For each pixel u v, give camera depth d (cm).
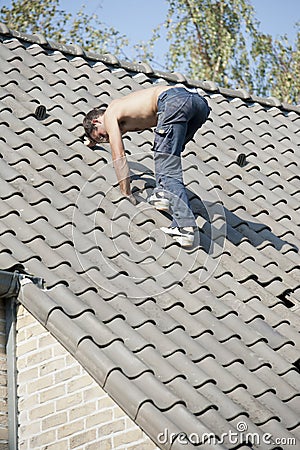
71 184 2147
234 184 2448
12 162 2156
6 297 1786
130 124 2158
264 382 1798
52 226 1986
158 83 2873
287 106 3067
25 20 6506
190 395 1659
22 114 2359
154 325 1809
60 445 1698
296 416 1734
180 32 6638
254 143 2725
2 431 1748
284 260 2202
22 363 1773
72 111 2461
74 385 1705
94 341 1695
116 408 1647
